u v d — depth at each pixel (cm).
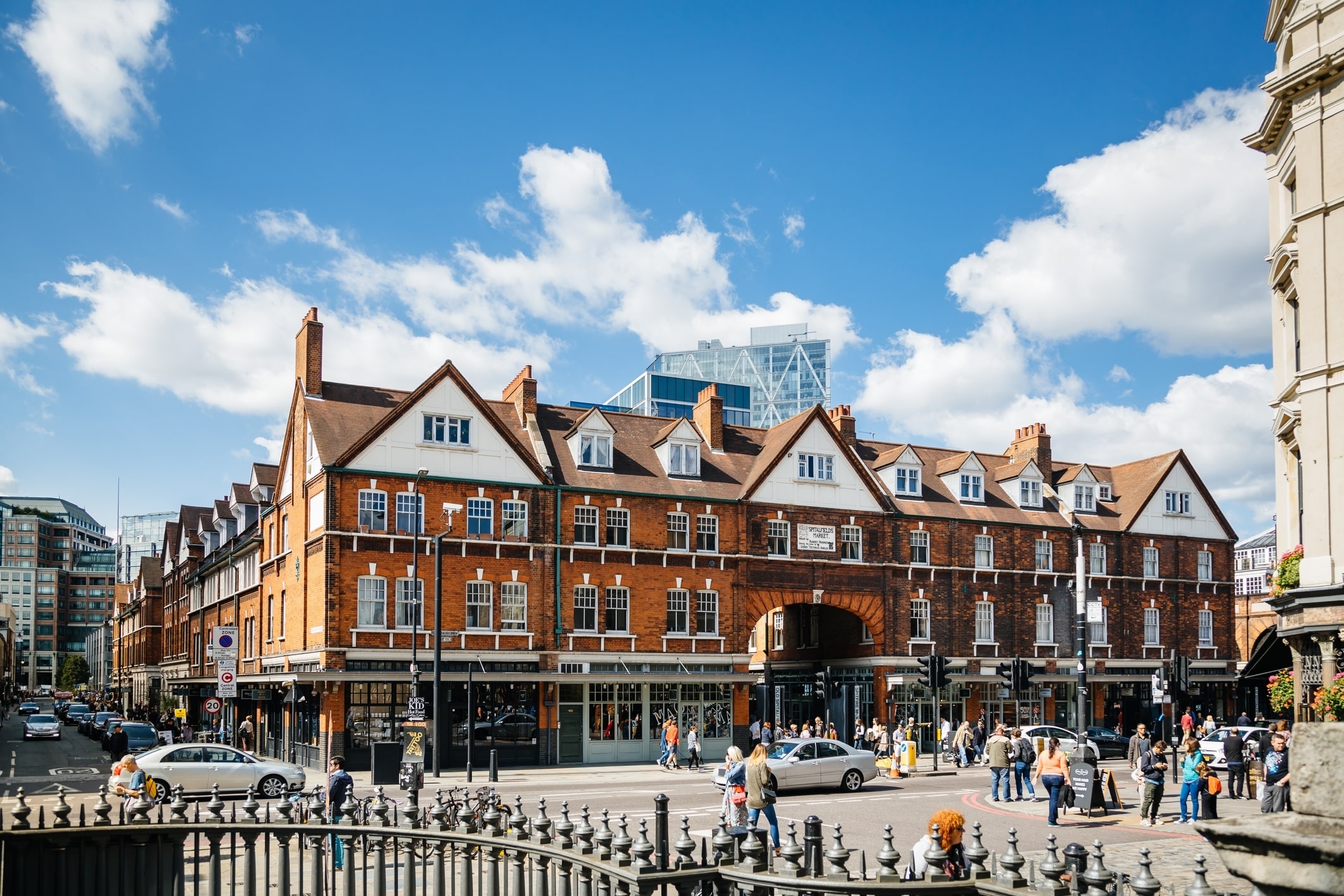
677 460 4862
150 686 9331
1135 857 1909
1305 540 2142
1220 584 5931
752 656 6184
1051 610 5484
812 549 4981
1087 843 2120
